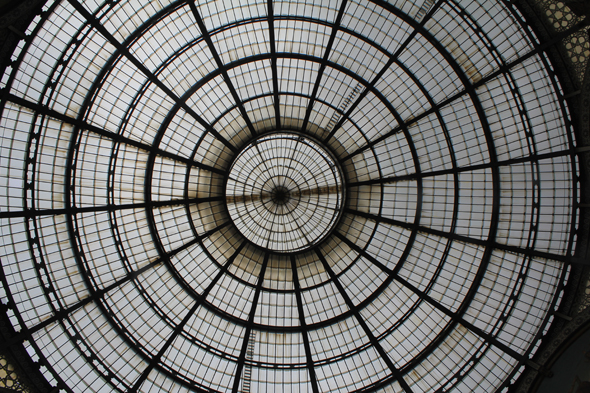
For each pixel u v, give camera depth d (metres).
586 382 13.70
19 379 13.65
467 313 17.19
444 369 17.11
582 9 12.59
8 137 13.83
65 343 15.17
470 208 17.45
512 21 14.28
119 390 16.02
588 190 14.64
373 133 18.59
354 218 19.73
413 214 18.67
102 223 16.55
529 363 15.19
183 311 18.09
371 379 17.67
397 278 18.50
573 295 14.93
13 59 12.92
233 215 19.56
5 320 13.86
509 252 16.61
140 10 14.62
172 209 18.23
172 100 16.92
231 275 19.20
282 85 17.97
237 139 18.94
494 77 15.53
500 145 16.38
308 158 19.80
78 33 13.91
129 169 17.02
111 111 15.94
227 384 17.55
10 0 11.81
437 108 16.91
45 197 15.05
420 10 15.12
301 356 18.31
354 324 18.66
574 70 13.65
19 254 14.48
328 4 15.66
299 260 19.92
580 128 14.27
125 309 16.83
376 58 16.81
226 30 16.02
